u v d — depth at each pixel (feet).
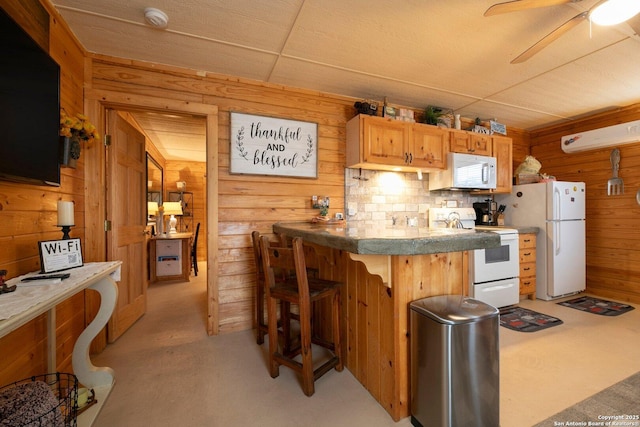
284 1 5.41
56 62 5.14
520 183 12.34
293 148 9.05
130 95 7.34
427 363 4.32
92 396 5.08
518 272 10.55
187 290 13.16
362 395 5.40
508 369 6.21
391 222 10.77
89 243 6.94
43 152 4.53
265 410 5.00
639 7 4.45
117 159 7.96
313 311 7.98
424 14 5.76
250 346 7.49
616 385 5.60
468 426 4.16
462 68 7.97
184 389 5.60
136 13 5.73
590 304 10.57
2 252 4.11
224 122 8.35
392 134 9.49
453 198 12.17
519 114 11.75
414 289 4.85
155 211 16.35
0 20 3.59
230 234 8.43
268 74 8.30
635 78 8.57
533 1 4.55
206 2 5.43
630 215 10.88
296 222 9.11
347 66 7.86
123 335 8.15
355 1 5.41
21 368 4.44
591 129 11.86
